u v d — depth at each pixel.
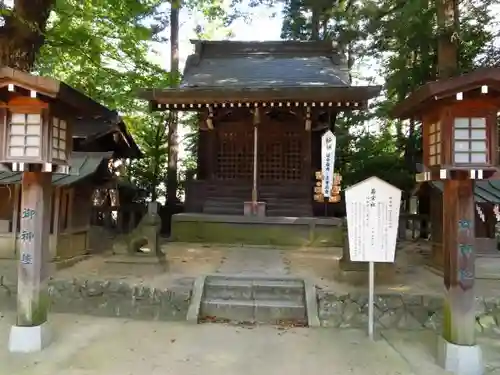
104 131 8.75
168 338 4.86
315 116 11.55
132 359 4.19
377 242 4.97
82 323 5.40
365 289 5.98
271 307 5.77
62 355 4.25
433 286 6.21
